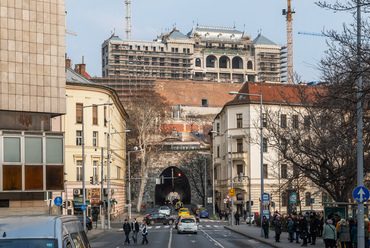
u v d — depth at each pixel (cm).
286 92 9681
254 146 9338
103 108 8912
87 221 6812
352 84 2473
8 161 5966
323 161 3966
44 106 6412
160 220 8662
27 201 6166
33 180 6094
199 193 14450
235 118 9638
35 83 6375
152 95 12888
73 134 8400
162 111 12750
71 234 1132
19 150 6044
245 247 4084
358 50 2392
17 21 6328
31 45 6391
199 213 10581
